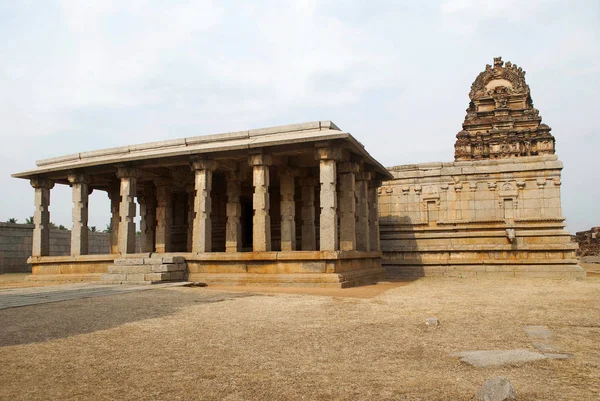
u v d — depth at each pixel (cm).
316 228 3112
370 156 2383
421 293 1706
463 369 675
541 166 2942
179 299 1497
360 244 2522
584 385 593
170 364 727
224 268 2172
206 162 2270
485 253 2912
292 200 2464
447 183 3111
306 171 2750
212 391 598
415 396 565
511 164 3008
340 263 2031
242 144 2117
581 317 1105
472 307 1291
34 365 731
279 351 798
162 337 919
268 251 2119
